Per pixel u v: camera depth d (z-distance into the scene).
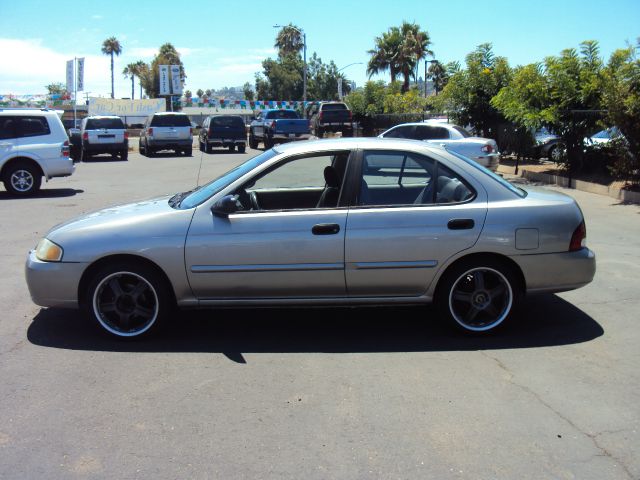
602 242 8.74
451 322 5.12
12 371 4.54
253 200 5.51
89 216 5.39
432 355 4.82
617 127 12.79
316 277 4.95
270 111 32.84
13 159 14.21
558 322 5.52
